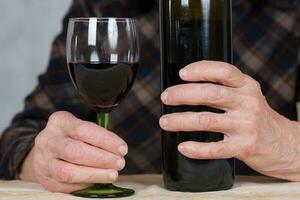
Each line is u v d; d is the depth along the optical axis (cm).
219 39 80
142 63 142
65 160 82
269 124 85
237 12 140
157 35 141
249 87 81
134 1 141
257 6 140
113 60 78
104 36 78
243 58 139
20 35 218
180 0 79
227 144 79
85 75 78
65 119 84
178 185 80
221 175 80
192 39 79
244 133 81
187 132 78
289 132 89
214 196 77
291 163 89
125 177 98
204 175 79
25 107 135
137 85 142
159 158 141
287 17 139
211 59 79
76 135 81
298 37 139
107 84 78
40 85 136
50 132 84
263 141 84
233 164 82
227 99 78
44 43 218
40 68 218
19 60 219
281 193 80
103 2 142
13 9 217
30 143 103
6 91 220
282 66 139
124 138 142
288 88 139
